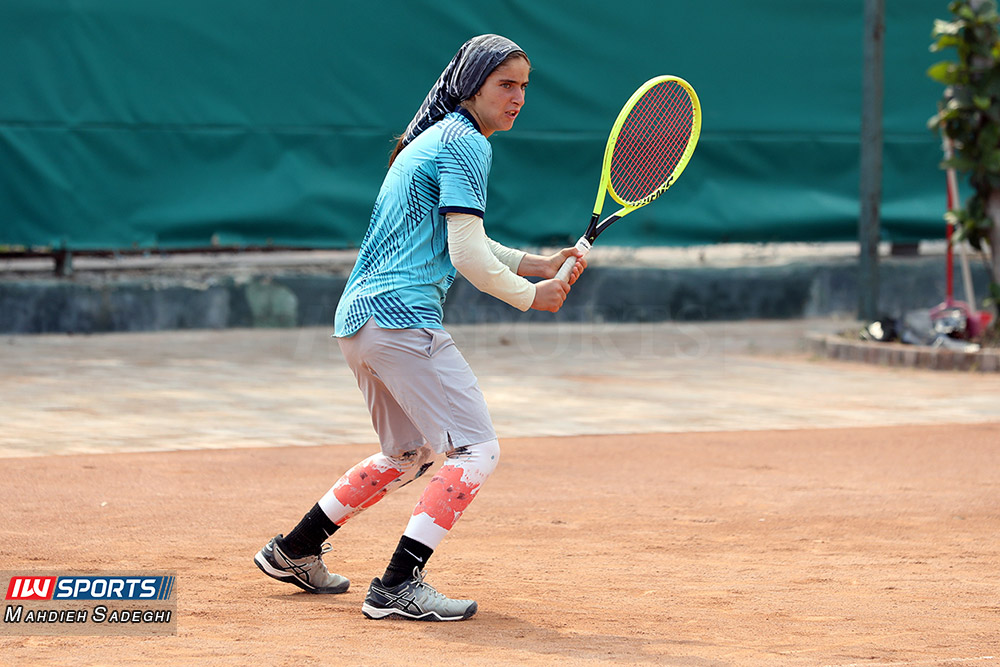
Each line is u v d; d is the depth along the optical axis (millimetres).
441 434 14680
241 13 51594
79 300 52469
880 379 41500
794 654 13195
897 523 20922
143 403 34281
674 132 19406
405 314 14492
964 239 46094
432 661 12734
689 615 15023
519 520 20953
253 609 15203
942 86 59281
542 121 55344
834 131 58719
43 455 26328
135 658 12734
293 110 52531
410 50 53594
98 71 50062
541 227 55531
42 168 49625
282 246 53125
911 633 14203
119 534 19344
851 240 59125
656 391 38406
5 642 13406
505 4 54375
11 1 48812
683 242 57344
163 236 51219
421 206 14523
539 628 14320
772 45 57719
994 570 17672
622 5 55688
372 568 17688
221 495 22578
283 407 34062
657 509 21922
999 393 38000
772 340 53188
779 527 20547
